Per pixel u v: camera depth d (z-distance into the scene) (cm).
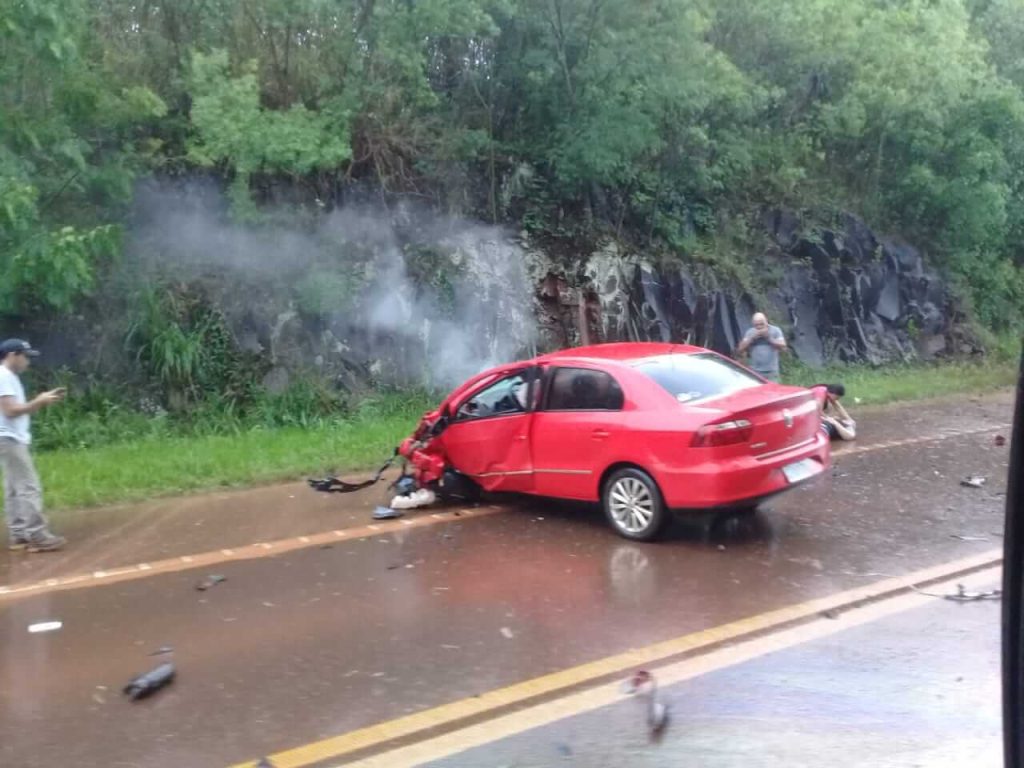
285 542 848
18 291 1306
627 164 1889
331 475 1122
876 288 2341
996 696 521
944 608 666
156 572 767
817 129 2325
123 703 529
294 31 1600
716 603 679
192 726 500
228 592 716
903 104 2291
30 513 830
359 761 462
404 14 1577
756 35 2183
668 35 1766
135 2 1562
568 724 498
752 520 912
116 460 1173
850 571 752
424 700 527
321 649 602
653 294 1944
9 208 1174
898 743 470
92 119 1375
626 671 563
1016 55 2808
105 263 1456
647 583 724
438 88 1820
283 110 1570
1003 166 2542
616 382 859
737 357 1975
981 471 1144
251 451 1225
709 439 792
